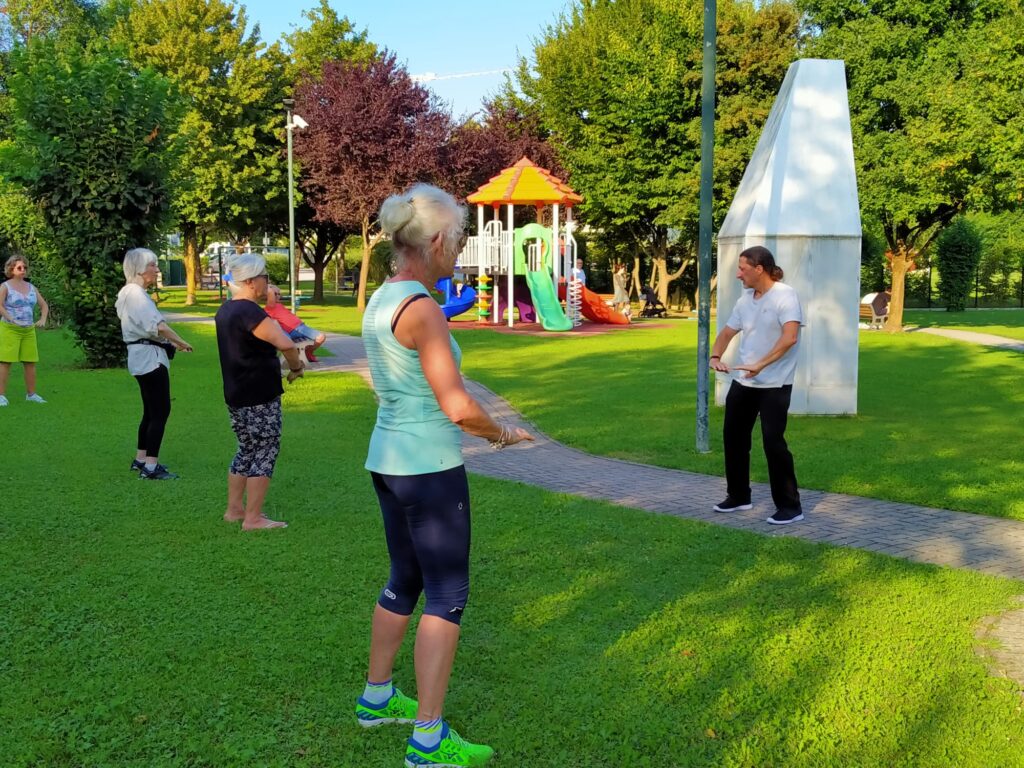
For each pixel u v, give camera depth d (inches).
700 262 335.9
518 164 1055.0
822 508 253.0
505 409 447.8
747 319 236.1
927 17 933.8
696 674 141.9
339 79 1224.8
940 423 404.2
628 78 1259.8
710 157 336.2
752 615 166.7
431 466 112.7
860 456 326.6
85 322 577.6
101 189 562.6
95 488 260.4
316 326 1012.5
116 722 126.3
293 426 377.1
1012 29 643.5
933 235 976.3
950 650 151.4
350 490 263.9
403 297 110.7
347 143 1189.1
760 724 126.4
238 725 126.1
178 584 180.9
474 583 183.8
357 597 174.7
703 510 251.8
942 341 844.0
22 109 564.1
